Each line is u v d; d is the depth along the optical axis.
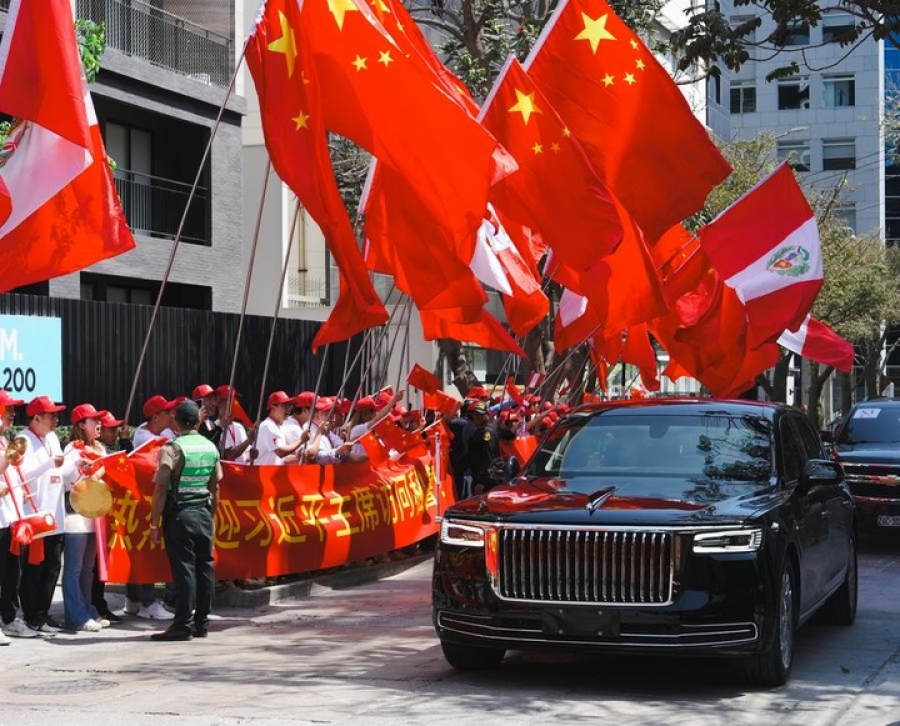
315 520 12.95
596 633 8.02
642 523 8.03
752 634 8.02
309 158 11.34
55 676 8.88
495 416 19.23
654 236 14.29
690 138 14.23
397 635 10.52
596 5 14.25
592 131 14.30
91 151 10.60
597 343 18.75
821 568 9.75
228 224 27.38
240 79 27.62
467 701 7.93
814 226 16.25
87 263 10.75
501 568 8.24
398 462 15.15
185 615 10.31
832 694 8.25
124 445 13.05
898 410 18.27
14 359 17.31
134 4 25.70
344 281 11.27
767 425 9.68
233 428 13.45
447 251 12.14
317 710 7.65
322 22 11.75
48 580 10.68
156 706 7.80
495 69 24.20
